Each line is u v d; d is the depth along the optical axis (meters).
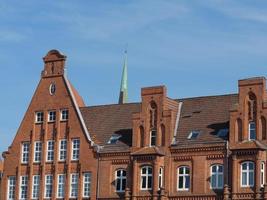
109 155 93.19
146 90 92.00
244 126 84.75
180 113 94.56
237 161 83.62
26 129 100.94
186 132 90.62
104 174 93.00
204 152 87.12
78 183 94.56
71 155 96.25
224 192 83.75
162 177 88.94
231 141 85.19
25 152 100.38
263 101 84.50
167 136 89.56
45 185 97.38
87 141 95.31
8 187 100.38
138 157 89.56
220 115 91.00
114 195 91.56
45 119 99.62
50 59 101.62
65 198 95.06
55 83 100.44
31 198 97.94
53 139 98.38
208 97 95.19
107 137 96.38
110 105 102.19
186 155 88.25
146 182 88.88
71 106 97.94
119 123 97.94
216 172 85.88
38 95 101.31
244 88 85.88
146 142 90.38
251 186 82.38
